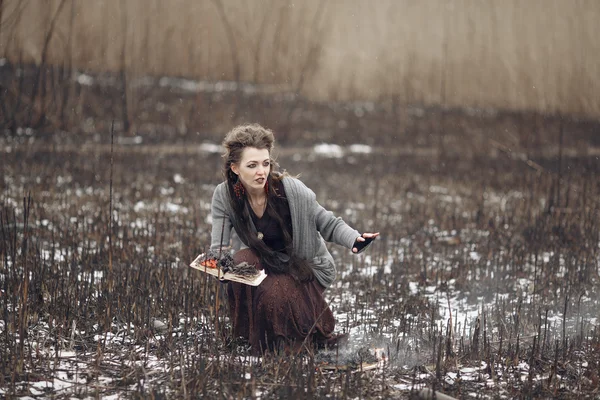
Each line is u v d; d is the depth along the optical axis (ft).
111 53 58.39
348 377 12.67
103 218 27.58
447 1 70.23
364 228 28.02
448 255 24.12
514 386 13.17
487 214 30.58
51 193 31.17
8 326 15.33
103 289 17.99
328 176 42.63
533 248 24.32
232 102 60.85
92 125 51.83
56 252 22.34
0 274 18.79
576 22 62.69
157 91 60.75
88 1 57.57
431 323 15.70
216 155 47.91
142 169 40.63
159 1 59.93
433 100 68.74
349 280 20.63
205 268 13.97
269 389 12.78
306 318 14.61
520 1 66.59
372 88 71.26
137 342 15.25
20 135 46.09
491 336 15.98
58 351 14.62
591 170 41.93
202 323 16.30
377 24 71.72
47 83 51.47
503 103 66.44
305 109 64.34
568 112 59.06
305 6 70.23
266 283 14.46
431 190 38.60
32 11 54.95
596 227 26.58
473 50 68.39
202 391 12.60
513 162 47.91
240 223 14.49
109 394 12.59
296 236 14.49
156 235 24.23
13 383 12.74
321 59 70.44
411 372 13.92
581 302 18.38
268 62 66.13
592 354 14.70
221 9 60.70
